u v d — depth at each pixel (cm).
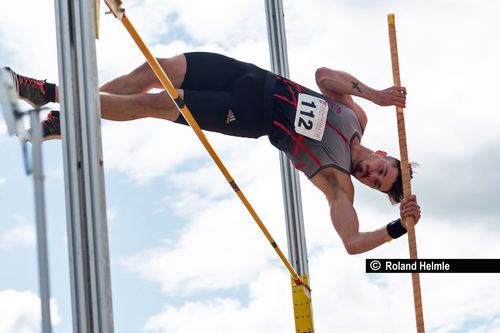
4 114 229
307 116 485
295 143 487
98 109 347
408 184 488
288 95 486
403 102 497
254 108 478
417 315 473
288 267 539
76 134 343
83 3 352
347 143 496
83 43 349
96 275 331
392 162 509
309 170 493
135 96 452
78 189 338
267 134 490
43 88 414
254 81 480
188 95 463
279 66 632
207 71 473
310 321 595
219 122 473
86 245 334
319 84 504
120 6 362
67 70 347
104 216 338
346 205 486
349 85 497
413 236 474
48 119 421
